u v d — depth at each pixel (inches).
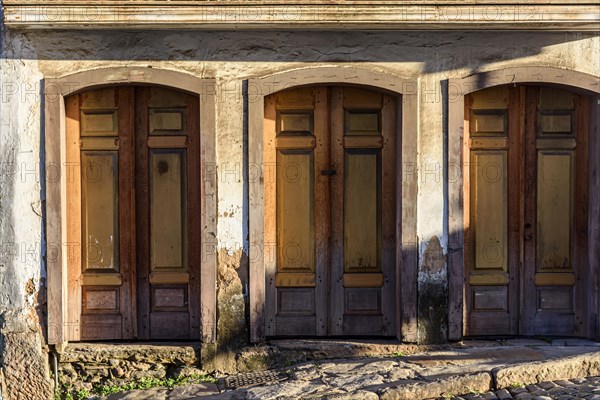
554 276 311.1
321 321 309.4
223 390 281.0
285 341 305.6
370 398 249.4
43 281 298.0
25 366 298.2
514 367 260.1
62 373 300.8
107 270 308.5
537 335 311.1
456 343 303.6
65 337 301.1
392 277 309.7
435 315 303.1
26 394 298.5
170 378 301.9
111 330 308.5
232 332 301.1
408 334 302.5
